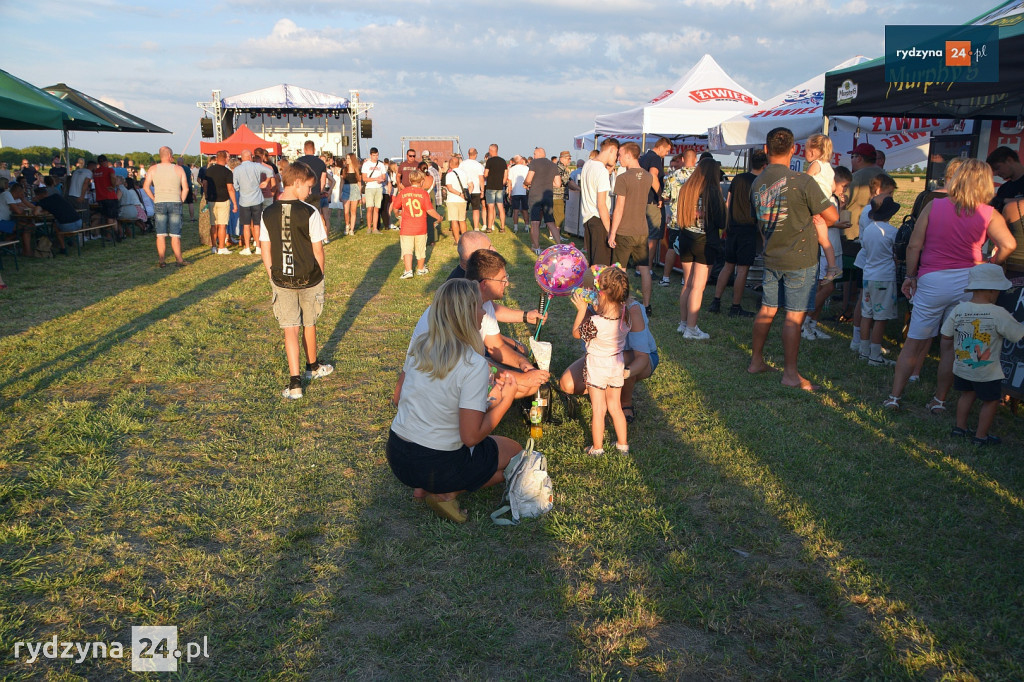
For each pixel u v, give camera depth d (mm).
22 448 4293
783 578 3100
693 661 2600
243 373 5910
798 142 10508
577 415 4910
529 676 2514
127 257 12289
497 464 3617
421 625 2779
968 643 2688
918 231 4902
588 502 3779
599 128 13914
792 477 4035
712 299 8984
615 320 4102
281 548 3305
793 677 2521
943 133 9844
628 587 3049
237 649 2641
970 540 3365
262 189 12797
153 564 3162
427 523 3541
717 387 5598
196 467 4148
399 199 10109
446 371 3191
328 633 2730
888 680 2504
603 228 7695
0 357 6109
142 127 17203
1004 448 4375
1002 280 4152
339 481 3969
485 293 4129
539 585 3051
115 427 4617
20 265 11102
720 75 13367
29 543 3283
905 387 5504
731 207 7777
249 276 10406
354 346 6762
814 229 5324
